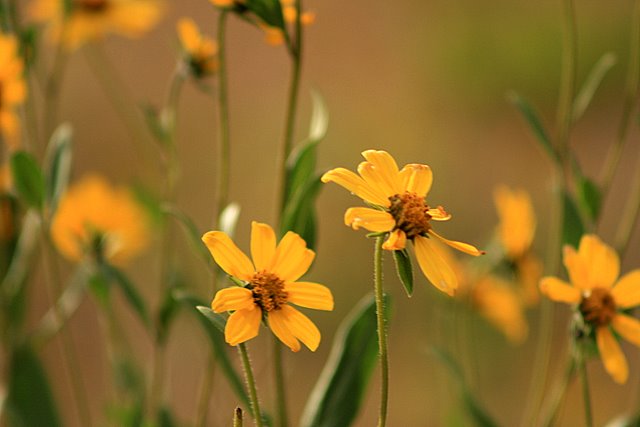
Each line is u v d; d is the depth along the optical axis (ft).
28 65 3.31
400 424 5.44
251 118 7.64
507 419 5.32
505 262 3.43
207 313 2.69
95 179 3.44
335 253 6.40
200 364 4.55
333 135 7.51
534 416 3.26
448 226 6.81
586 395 2.93
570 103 3.24
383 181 2.70
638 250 6.44
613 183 6.95
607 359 2.91
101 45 7.58
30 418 3.38
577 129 7.48
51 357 5.69
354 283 6.25
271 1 2.99
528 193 7.13
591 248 2.92
